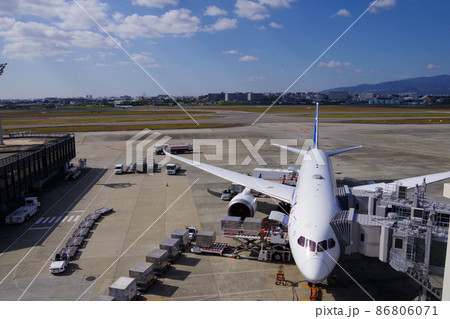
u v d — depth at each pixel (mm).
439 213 17266
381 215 19234
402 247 16484
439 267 15719
